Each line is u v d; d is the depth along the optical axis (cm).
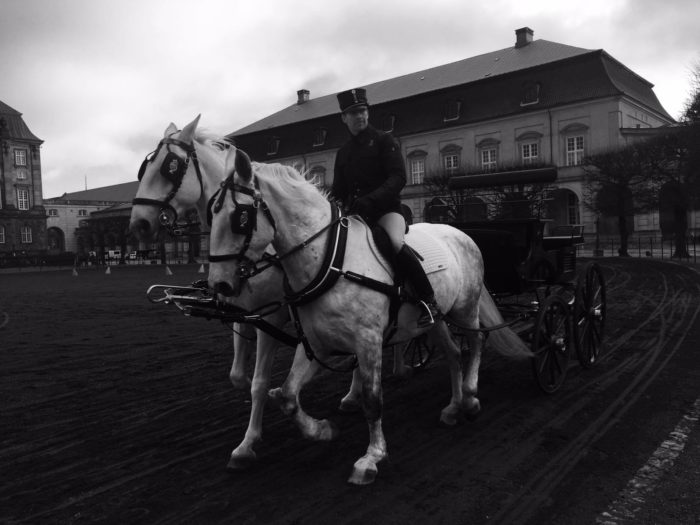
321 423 438
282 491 380
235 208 346
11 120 7900
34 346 966
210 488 387
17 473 420
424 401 588
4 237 7675
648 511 342
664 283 1736
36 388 673
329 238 395
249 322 421
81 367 789
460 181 767
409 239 473
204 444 475
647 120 4809
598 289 752
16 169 7869
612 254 3812
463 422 517
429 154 5312
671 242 3528
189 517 346
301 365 421
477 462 422
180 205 525
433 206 818
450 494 369
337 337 397
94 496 379
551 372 614
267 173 386
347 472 409
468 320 527
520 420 518
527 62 4978
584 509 346
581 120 4456
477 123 4978
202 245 6481
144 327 1180
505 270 620
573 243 765
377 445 402
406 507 352
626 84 4594
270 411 567
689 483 379
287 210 383
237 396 622
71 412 572
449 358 520
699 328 954
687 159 2942
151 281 2762
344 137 5688
